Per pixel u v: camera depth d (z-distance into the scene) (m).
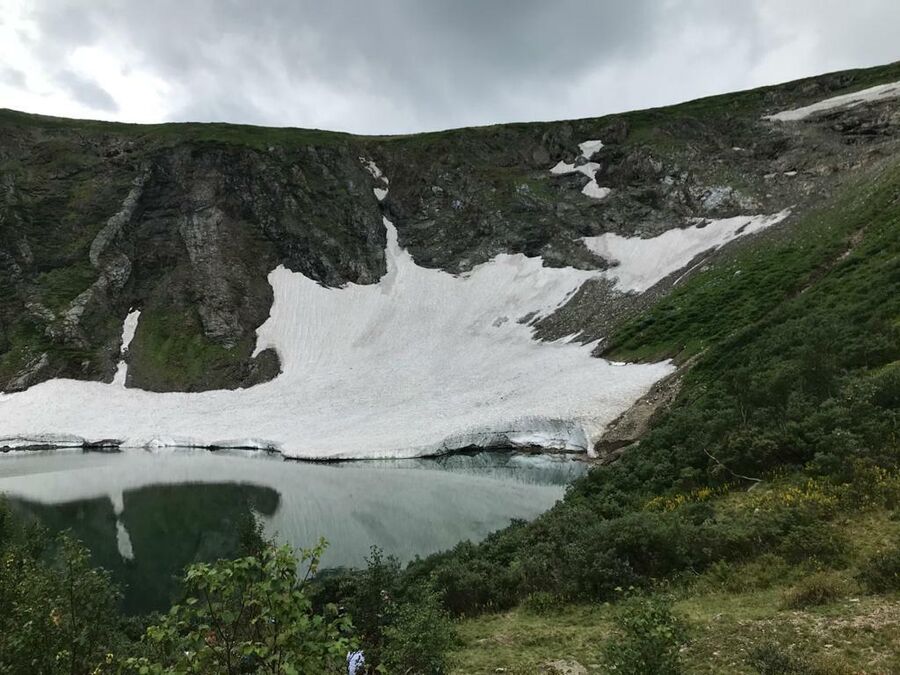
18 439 64.81
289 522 33.38
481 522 31.31
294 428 61.34
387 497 37.62
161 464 53.06
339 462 50.03
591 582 14.42
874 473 14.66
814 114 86.50
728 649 9.48
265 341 83.06
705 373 39.75
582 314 72.50
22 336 79.81
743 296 53.34
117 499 40.34
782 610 10.62
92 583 9.95
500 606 15.63
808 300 39.16
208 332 83.81
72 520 36.06
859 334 26.42
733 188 79.88
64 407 71.75
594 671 10.23
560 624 13.09
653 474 23.47
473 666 11.17
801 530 13.26
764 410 22.47
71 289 85.44
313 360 79.31
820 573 11.66
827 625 9.53
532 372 61.31
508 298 82.00
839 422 18.09
